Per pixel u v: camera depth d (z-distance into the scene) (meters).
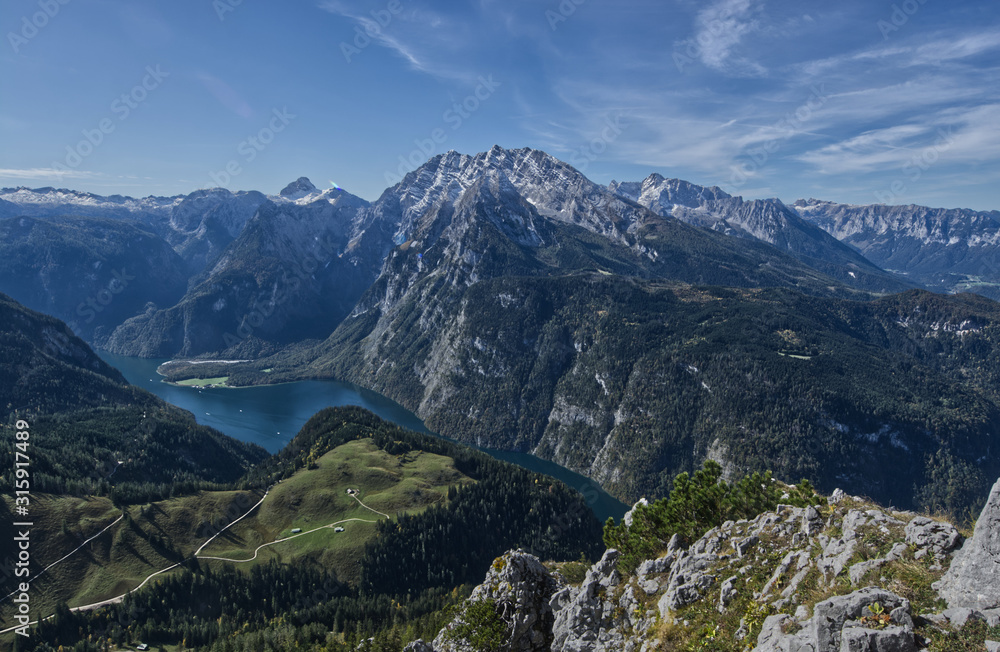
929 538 31.08
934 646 24.36
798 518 40.31
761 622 32.22
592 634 42.12
